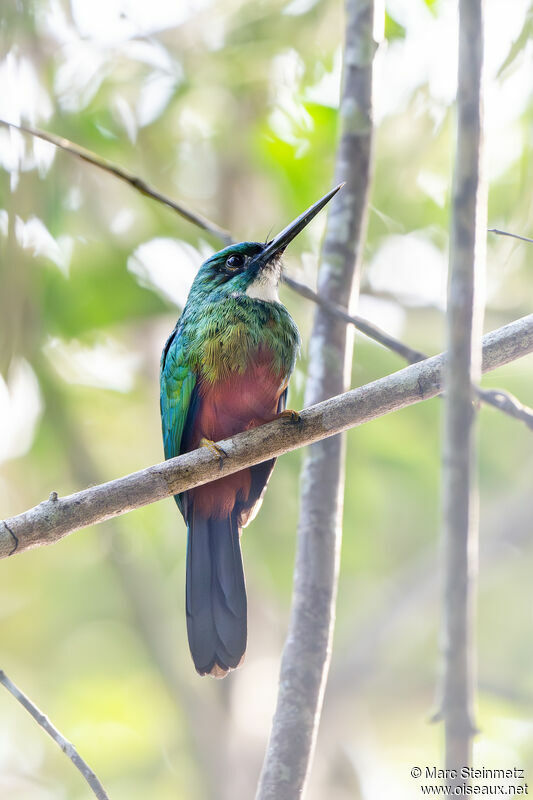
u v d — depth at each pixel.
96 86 10.38
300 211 10.73
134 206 11.00
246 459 5.67
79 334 11.13
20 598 14.25
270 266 7.29
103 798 4.37
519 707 12.84
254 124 10.76
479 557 13.01
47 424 11.75
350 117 6.73
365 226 6.68
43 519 5.26
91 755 13.38
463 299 3.52
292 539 11.79
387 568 12.93
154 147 10.88
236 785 11.15
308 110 10.38
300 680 5.30
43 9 9.62
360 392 5.61
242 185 11.23
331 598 5.57
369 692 12.85
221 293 7.18
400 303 11.45
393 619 12.42
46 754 13.63
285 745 5.10
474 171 3.65
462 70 3.73
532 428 4.86
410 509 12.69
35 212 8.74
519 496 13.07
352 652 12.35
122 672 14.11
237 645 6.62
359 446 12.10
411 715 13.23
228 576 6.75
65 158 10.14
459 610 3.15
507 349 5.41
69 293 10.95
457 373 3.41
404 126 9.81
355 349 11.46
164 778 13.19
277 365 7.02
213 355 6.84
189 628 6.64
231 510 6.82
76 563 14.16
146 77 10.53
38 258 9.28
